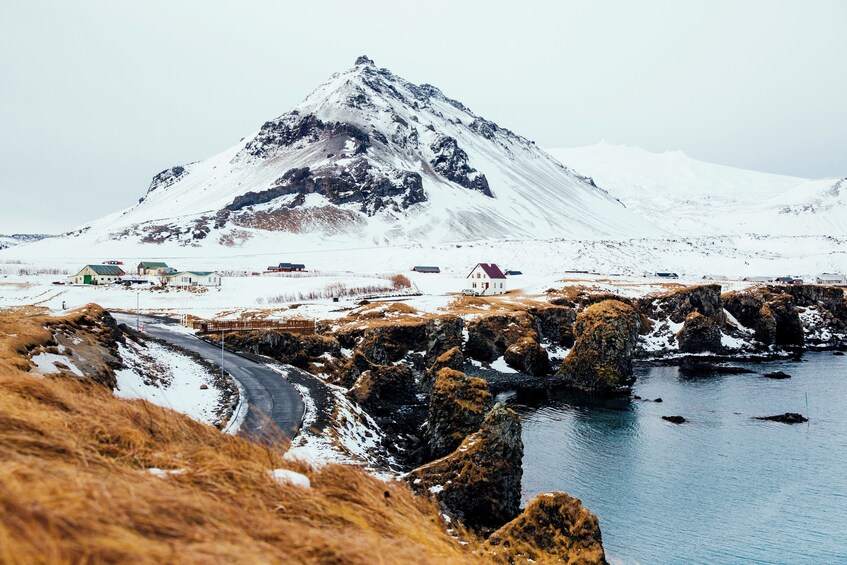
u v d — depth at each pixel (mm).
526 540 20984
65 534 4141
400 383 52062
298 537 6043
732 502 32000
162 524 5121
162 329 63531
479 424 34656
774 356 82188
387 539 7504
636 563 25922
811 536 28297
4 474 5023
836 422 47344
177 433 13586
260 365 46969
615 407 53531
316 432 29062
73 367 29156
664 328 88625
